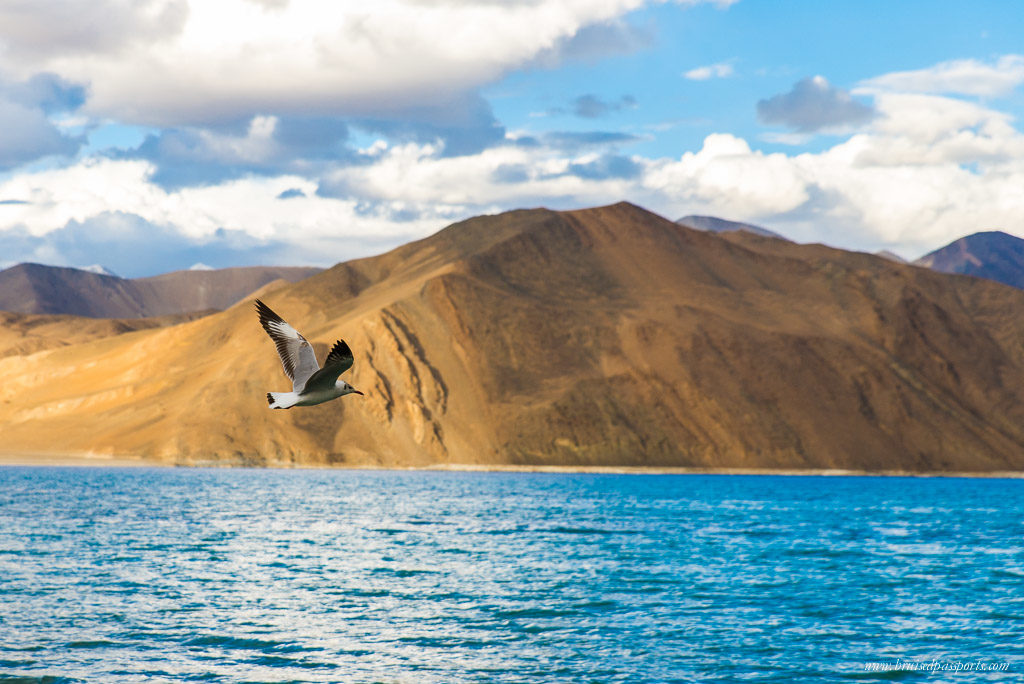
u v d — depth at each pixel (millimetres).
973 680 29797
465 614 38406
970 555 58906
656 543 63750
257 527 69812
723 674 30094
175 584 43688
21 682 27891
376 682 28562
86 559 50750
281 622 36125
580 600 41719
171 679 28438
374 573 48438
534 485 130000
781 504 102062
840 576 49375
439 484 126938
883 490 133750
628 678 29391
